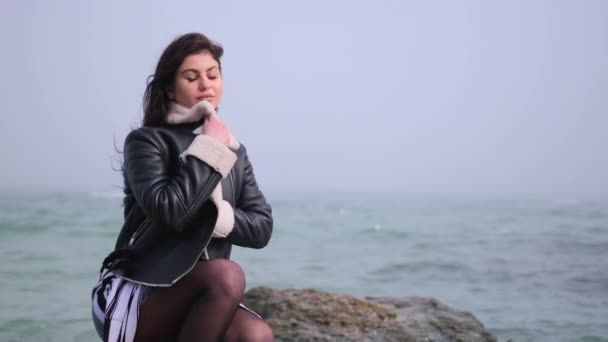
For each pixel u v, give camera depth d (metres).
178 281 2.29
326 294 4.64
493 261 10.23
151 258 2.31
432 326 4.32
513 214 26.02
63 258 9.70
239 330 2.36
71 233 13.84
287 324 4.25
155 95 2.52
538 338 5.12
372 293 7.42
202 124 2.51
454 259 10.48
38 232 14.00
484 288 7.80
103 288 2.38
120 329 2.26
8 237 12.92
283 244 13.14
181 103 2.52
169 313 2.29
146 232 2.36
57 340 4.89
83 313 5.86
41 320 5.51
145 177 2.30
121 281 2.33
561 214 25.81
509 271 9.15
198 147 2.29
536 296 7.20
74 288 7.18
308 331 4.14
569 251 11.64
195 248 2.27
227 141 2.45
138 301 2.28
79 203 29.34
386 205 36.91
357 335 4.12
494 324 5.63
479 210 30.17
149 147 2.36
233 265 2.34
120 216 19.41
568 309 6.39
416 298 4.95
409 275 8.87
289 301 4.50
